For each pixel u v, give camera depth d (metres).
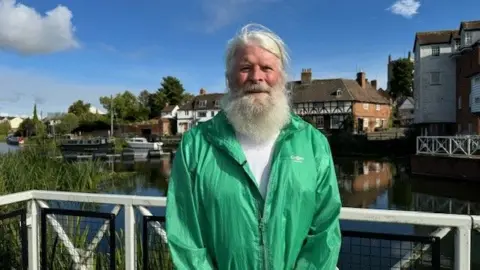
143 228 2.75
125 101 83.56
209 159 1.81
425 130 32.56
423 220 2.10
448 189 16.31
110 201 2.80
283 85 1.96
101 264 3.41
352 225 6.00
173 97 87.00
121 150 42.62
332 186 1.83
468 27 29.69
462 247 2.04
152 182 19.84
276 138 1.90
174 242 1.78
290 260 1.76
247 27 1.96
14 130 106.00
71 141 43.34
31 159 14.13
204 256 1.77
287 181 1.75
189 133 1.95
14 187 8.48
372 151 34.84
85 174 13.34
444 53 33.34
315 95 51.16
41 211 3.06
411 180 19.20
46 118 82.75
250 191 1.75
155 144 38.75
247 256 1.71
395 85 74.44
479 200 14.12
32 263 3.08
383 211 2.18
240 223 1.72
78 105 93.38
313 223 1.84
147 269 2.73
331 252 1.73
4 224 3.34
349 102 48.50
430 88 33.81
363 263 2.53
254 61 1.87
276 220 1.72
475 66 27.09
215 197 1.75
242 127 1.83
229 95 1.96
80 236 3.52
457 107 32.12
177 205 1.83
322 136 1.98
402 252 2.46
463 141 18.94
